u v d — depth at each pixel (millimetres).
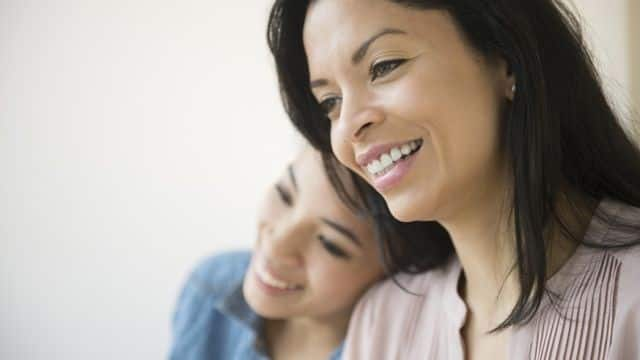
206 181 1439
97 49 1455
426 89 586
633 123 757
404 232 787
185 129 1441
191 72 1433
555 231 645
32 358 1465
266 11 1382
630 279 590
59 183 1469
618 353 575
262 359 897
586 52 656
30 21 1465
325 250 811
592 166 654
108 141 1466
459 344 703
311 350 878
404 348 750
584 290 613
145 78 1447
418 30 588
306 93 745
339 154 644
